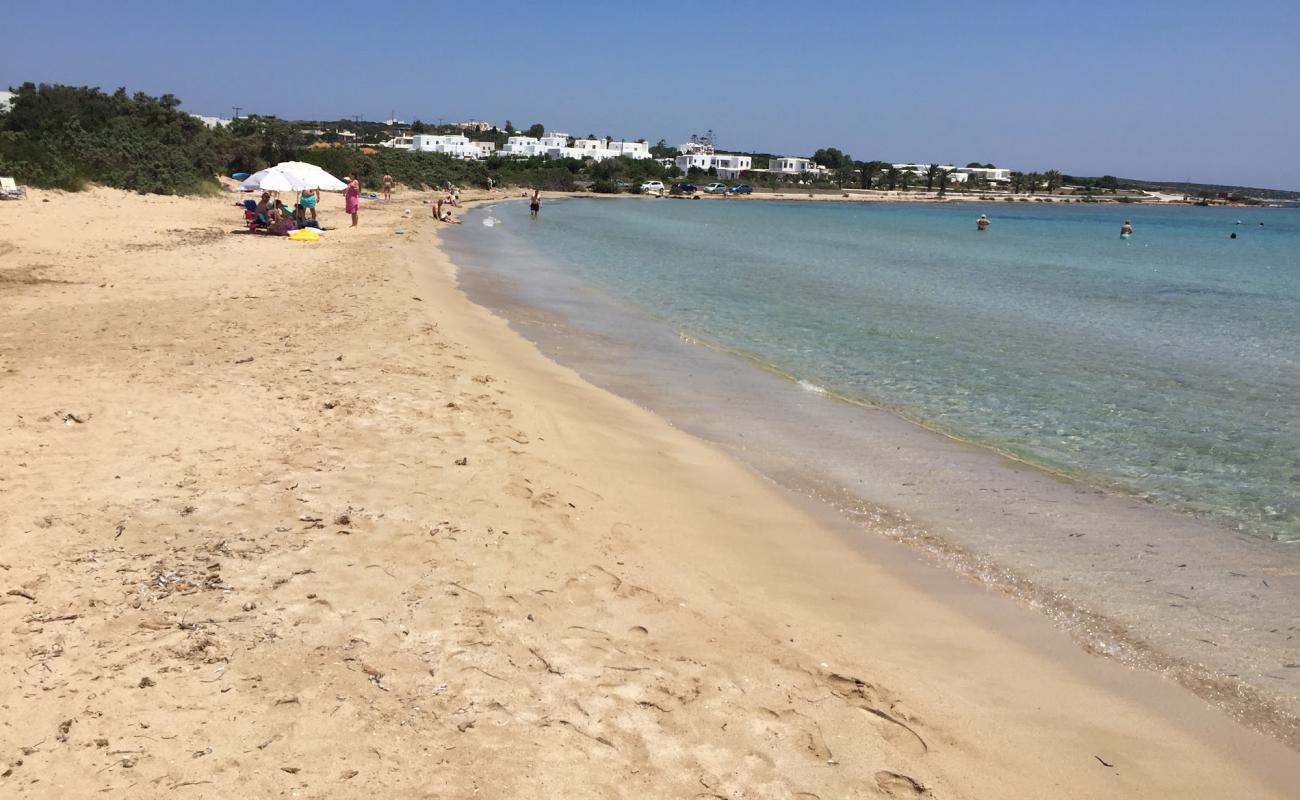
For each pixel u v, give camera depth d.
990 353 16.41
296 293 16.59
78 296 14.91
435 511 6.67
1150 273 36.81
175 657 4.49
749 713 4.60
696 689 4.76
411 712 4.25
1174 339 18.83
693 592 6.02
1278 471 9.76
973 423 11.53
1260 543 7.74
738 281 27.03
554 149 173.00
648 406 11.62
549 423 9.72
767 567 6.75
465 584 5.60
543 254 33.19
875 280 29.05
